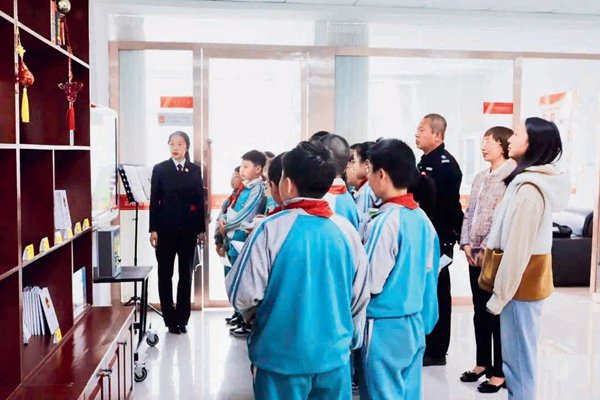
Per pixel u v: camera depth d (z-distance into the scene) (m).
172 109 5.63
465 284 6.21
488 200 3.57
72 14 2.83
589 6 5.58
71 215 2.94
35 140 2.70
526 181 2.63
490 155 3.62
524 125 2.71
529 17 5.82
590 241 6.79
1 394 1.96
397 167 2.37
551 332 4.99
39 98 2.69
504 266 2.63
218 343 4.68
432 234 2.54
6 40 1.95
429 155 4.00
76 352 2.40
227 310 5.71
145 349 4.44
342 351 2.00
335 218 2.09
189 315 4.97
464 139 6.13
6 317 2.02
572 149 7.88
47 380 2.10
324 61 5.74
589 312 5.67
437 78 6.08
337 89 5.79
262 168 4.55
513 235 2.61
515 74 6.07
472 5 5.56
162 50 5.56
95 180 3.35
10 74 1.96
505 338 2.77
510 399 2.78
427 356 4.17
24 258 2.07
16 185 1.98
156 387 3.75
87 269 3.08
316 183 1.99
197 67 5.61
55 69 2.69
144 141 5.59
